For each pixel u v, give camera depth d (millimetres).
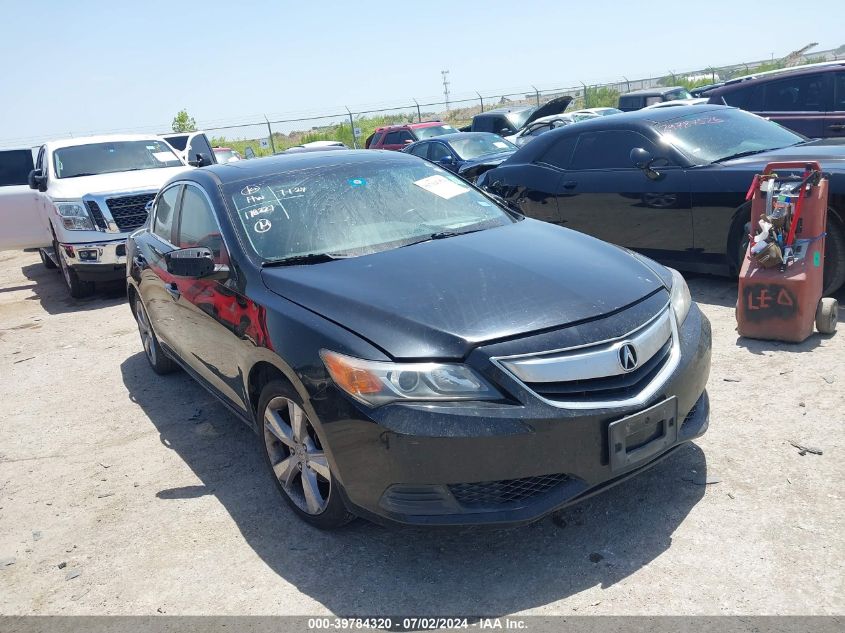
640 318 3113
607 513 3318
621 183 6816
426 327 2949
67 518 3906
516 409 2781
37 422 5363
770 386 4379
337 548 3312
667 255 6617
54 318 8734
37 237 10320
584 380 2893
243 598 3051
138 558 3438
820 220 4871
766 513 3178
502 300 3090
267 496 3863
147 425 5055
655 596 2768
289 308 3340
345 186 4348
